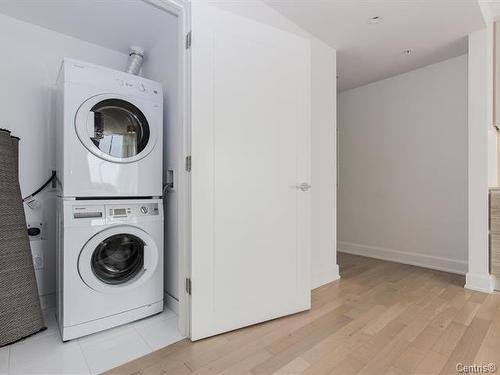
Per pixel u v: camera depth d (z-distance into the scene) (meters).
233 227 1.74
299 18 2.24
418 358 1.45
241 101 1.76
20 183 2.05
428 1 2.03
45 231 2.12
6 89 2.02
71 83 1.68
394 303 2.14
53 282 2.13
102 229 1.73
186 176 1.66
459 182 2.96
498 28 2.47
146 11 2.00
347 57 2.92
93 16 2.04
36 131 2.12
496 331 1.72
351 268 3.10
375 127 3.62
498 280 2.39
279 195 1.91
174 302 2.03
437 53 2.85
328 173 2.67
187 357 1.47
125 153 1.91
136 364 1.42
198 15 1.62
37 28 2.14
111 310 1.77
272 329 1.76
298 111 2.01
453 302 2.16
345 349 1.54
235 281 1.74
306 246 2.04
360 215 3.76
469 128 2.48
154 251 1.92
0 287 1.59
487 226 2.40
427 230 3.18
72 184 1.67
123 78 1.86
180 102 1.70
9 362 1.44
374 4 2.06
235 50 1.74
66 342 1.62
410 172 3.31
